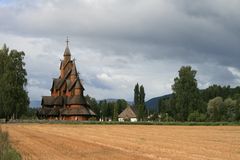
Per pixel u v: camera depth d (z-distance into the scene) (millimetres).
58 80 178125
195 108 180125
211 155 38406
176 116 180250
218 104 178375
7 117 146875
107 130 94562
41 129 96250
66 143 52750
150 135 74875
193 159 34781
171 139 63219
